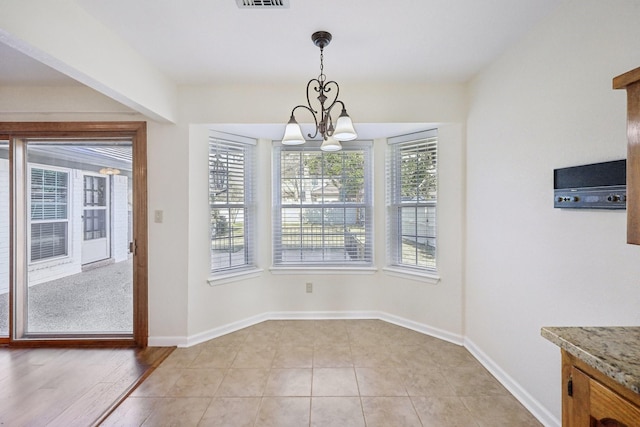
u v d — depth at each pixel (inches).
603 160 51.4
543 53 65.4
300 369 87.2
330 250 125.6
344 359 92.6
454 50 79.1
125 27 68.9
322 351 97.5
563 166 59.9
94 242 106.0
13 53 77.4
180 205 100.7
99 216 105.7
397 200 119.6
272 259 125.0
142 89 82.4
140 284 101.6
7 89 98.4
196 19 66.1
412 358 92.8
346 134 66.2
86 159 105.7
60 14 57.2
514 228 74.9
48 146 105.5
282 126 103.8
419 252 114.3
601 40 51.9
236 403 72.7
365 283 124.5
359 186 124.7
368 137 120.7
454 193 101.3
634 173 34.1
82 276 106.6
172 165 100.4
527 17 65.1
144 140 100.0
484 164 88.4
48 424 66.0
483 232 88.7
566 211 59.2
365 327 115.6
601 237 52.0
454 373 84.7
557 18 61.6
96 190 106.0
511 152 76.1
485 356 88.0
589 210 54.2
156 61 85.1
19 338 103.7
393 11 63.4
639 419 26.7
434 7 62.1
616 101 49.4
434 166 108.7
